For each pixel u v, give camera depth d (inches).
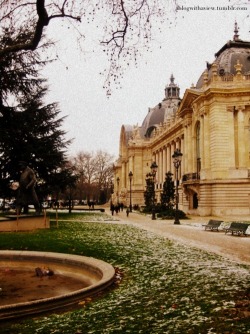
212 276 448.1
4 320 295.6
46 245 703.1
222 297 353.4
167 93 4468.5
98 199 5078.7
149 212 2461.9
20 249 667.4
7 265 544.4
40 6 475.2
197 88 2472.9
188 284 409.1
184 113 2485.2
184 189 2353.6
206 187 2057.1
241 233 991.0
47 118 1716.3
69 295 340.2
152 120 4409.5
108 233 961.5
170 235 944.3
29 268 530.3
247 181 1984.5
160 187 3513.8
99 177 4852.4
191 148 2407.7
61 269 511.2
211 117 2082.9
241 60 2210.9
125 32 552.4
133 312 310.8
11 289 420.8
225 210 1979.6
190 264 529.7
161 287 398.6
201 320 286.7
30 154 1633.9
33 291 412.5
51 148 1707.7
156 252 639.1
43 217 1074.1
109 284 401.7
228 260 564.7
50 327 279.1
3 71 1224.8
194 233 1008.2
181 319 290.7
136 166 4114.2
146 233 990.4
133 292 377.7
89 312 311.6
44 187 1761.8
